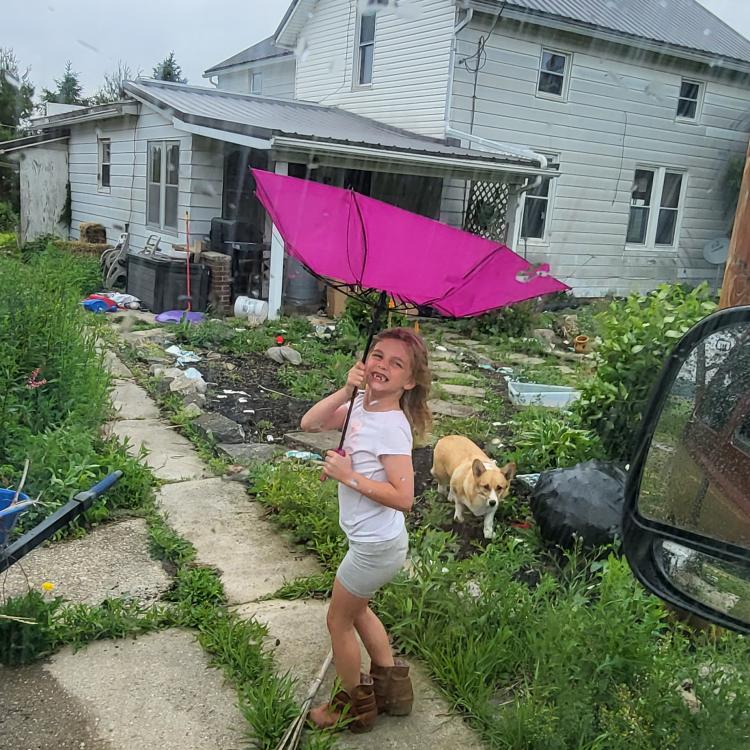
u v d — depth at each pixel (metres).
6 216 14.52
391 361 2.21
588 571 3.36
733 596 1.67
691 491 1.76
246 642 2.70
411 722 2.42
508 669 2.62
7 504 2.56
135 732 2.29
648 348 4.57
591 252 11.56
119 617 2.83
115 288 11.09
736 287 3.08
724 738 2.10
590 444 4.62
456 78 10.52
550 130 11.45
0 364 4.40
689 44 8.54
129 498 4.00
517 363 8.60
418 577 3.05
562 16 9.31
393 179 11.34
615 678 2.38
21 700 2.41
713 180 11.35
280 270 9.54
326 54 12.85
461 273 1.87
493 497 3.67
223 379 6.89
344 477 2.14
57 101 15.08
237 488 4.34
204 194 10.47
